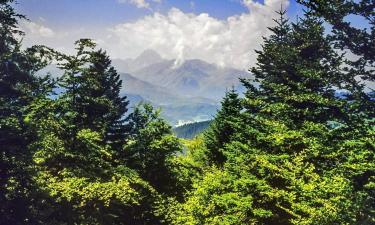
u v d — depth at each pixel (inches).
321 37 859.4
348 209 642.8
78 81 819.4
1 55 670.5
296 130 750.5
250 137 840.9
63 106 821.9
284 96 786.8
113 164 1045.2
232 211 757.3
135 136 1074.1
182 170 1119.0
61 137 843.4
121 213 1001.5
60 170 863.7
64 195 773.3
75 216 847.7
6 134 657.0
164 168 1087.6
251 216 757.3
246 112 865.5
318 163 749.9
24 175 708.0
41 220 753.0
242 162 791.1
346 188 668.1
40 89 767.7
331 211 611.2
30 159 704.4
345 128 789.9
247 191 748.6
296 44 900.6
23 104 737.0
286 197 676.7
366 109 784.9
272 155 739.4
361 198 668.7
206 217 796.6
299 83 795.4
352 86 822.5
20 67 718.5
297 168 688.4
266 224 772.6
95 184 815.1
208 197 790.5
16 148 675.4
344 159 738.2
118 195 868.6
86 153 863.7
